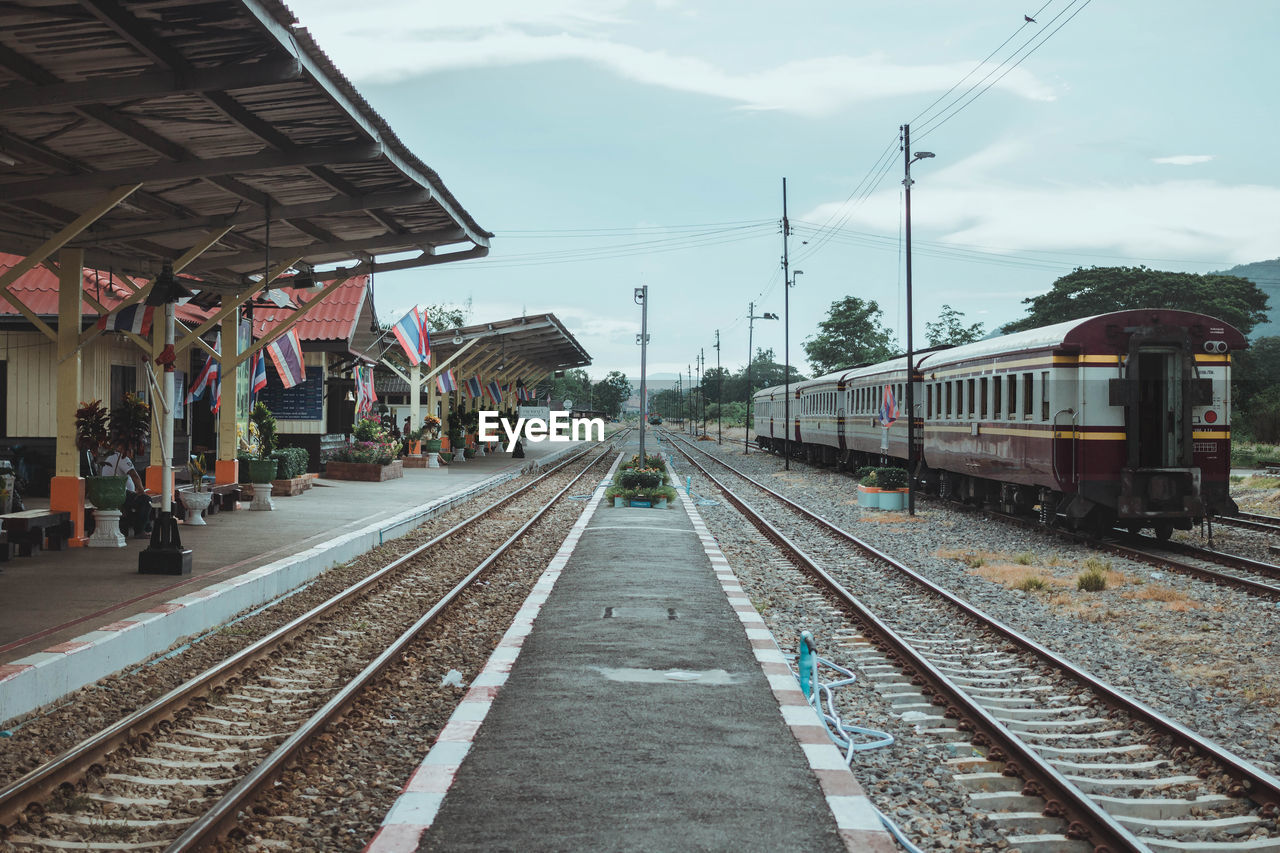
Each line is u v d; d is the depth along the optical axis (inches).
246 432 874.8
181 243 612.7
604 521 834.2
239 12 285.1
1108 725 302.0
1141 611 469.7
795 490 1247.5
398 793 239.8
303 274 697.6
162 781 243.1
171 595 410.9
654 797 219.6
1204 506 650.8
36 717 284.5
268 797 227.3
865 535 776.3
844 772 237.5
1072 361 668.7
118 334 771.4
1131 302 2696.9
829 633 430.0
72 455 546.3
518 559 634.2
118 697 308.5
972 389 861.2
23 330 743.1
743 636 391.5
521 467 1566.2
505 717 278.5
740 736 263.3
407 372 1603.1
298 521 709.3
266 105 367.2
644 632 394.6
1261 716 311.7
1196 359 657.6
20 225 518.3
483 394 1893.5
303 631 404.5
